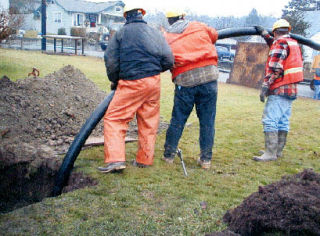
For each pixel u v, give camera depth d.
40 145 4.96
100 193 3.62
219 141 6.06
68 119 5.80
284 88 4.88
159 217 3.20
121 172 4.20
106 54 4.08
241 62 15.62
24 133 5.18
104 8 49.09
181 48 4.26
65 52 22.89
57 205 3.34
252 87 15.16
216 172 4.48
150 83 4.07
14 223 2.99
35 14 48.94
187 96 4.36
